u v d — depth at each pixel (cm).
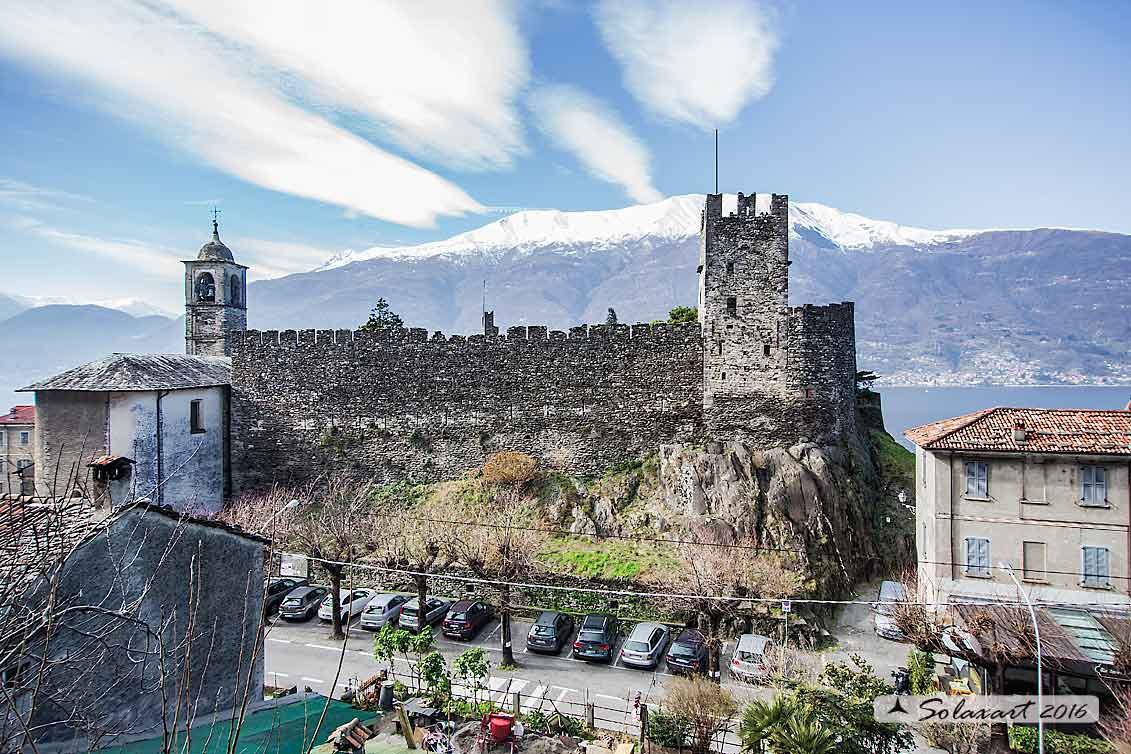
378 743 2064
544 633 3325
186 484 4562
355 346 4997
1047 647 2398
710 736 2295
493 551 3759
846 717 2128
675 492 4400
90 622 1462
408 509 4597
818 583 3816
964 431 3212
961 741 2295
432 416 4928
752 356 4616
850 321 4678
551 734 2367
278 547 3628
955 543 3123
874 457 5119
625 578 3741
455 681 2933
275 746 1627
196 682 1733
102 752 1432
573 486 4634
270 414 5034
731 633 3456
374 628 3541
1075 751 2242
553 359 4831
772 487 4316
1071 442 3011
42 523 1448
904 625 2816
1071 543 2984
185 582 1717
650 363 4722
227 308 6656
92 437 4059
